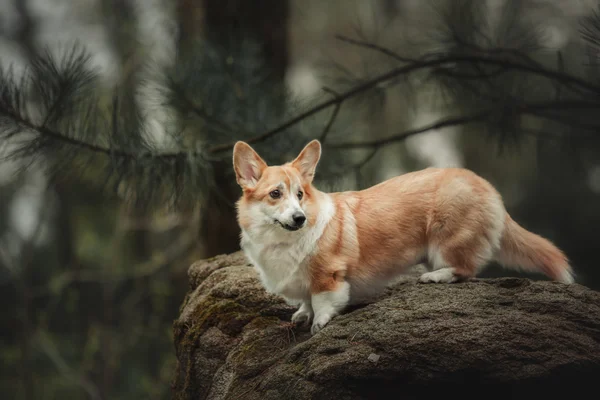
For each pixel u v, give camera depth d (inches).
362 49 441.1
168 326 646.5
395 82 295.9
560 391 166.2
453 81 275.0
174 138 261.7
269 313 215.2
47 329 660.7
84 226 727.7
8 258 640.4
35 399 625.9
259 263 201.3
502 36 266.8
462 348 165.5
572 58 353.1
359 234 199.0
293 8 792.3
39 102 233.3
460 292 190.4
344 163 328.2
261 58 352.2
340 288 194.5
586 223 585.9
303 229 193.6
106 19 689.0
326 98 354.0
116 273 661.9
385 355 168.2
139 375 624.4
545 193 604.7
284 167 201.6
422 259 209.2
